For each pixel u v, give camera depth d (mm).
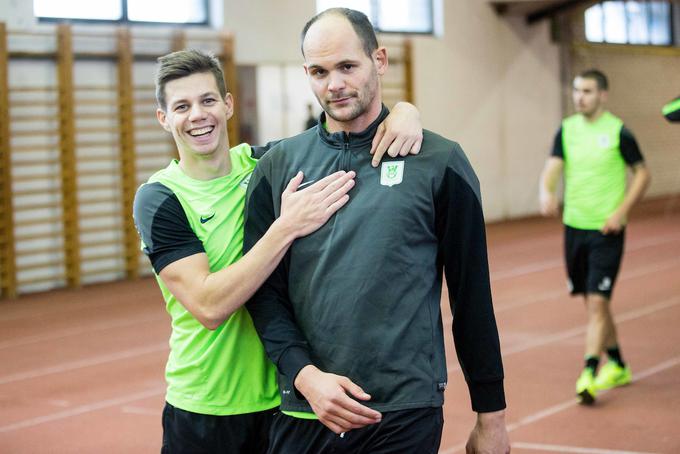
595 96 5512
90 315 9328
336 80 2359
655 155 20672
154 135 11992
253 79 13031
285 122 13320
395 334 2346
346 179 2422
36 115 10898
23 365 7195
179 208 2703
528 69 17516
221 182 2766
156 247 2656
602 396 5594
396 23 15406
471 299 2422
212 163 2754
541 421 5125
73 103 11047
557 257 12383
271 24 13195
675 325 7602
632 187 5508
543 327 7777
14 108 10711
